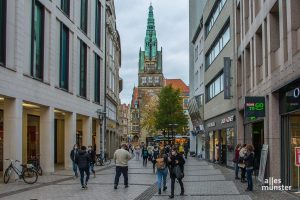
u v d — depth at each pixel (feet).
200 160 177.88
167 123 260.42
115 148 235.81
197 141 216.74
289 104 59.26
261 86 75.97
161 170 61.21
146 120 366.22
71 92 117.60
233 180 81.30
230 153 117.91
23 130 106.01
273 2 64.59
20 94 82.79
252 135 90.22
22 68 83.92
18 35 81.92
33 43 89.92
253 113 72.18
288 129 62.75
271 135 67.26
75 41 122.11
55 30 104.53
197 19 207.10
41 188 67.97
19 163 80.89
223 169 115.65
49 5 99.86
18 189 66.18
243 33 97.04
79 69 128.57
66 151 117.60
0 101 88.17
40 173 93.66
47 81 99.45
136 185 74.02
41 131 99.66
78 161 68.49
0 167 97.50
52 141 101.14
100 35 158.30
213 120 152.15
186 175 95.76
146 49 564.30
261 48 81.97
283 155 65.10
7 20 77.97
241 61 102.47
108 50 192.85
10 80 78.28
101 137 156.46
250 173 62.75
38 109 107.14
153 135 358.23
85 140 139.64
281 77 60.13
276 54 66.13
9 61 79.10
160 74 559.38
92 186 71.77
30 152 112.06
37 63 94.53
